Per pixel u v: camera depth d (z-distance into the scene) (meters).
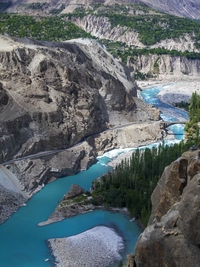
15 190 144.75
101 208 138.25
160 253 61.59
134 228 125.44
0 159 152.25
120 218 131.75
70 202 140.62
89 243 115.50
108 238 118.44
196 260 57.09
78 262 106.62
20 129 163.12
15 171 151.75
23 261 108.44
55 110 175.50
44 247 115.44
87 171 173.25
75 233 123.69
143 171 154.12
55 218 132.00
